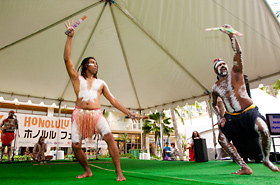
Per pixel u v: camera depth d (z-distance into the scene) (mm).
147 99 8523
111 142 1921
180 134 24594
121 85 7926
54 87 7387
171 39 5328
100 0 4844
